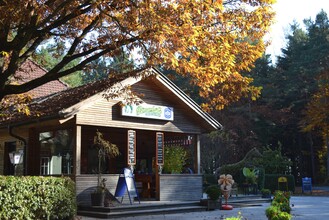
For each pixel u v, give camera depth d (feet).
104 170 67.97
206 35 35.37
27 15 32.68
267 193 73.97
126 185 54.08
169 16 33.04
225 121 143.74
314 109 125.08
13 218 35.55
